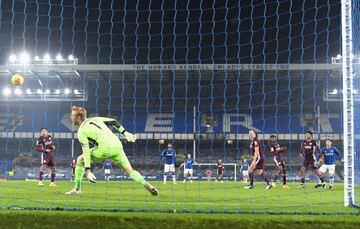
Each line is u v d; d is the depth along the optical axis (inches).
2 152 2086.6
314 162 885.8
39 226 280.4
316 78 1914.4
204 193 619.2
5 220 281.4
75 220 280.8
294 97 2121.1
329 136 1979.6
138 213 303.1
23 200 417.7
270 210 338.6
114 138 459.2
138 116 2192.4
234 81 1971.0
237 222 277.4
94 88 2158.0
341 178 1768.0
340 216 302.8
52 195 512.1
